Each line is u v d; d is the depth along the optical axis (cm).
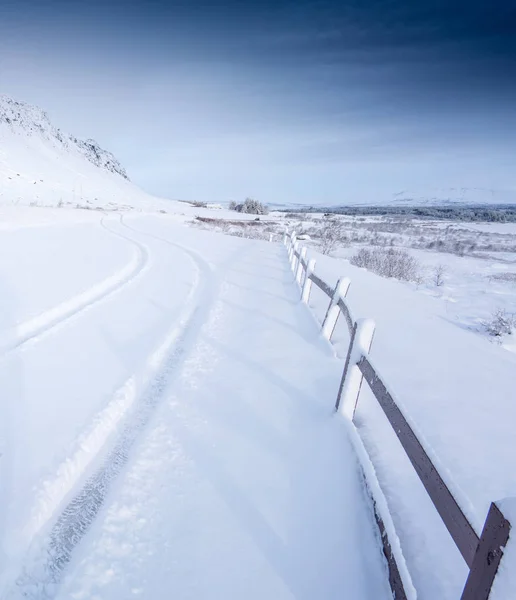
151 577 204
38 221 2006
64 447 300
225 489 267
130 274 996
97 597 192
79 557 214
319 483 270
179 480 275
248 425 345
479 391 408
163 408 369
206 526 236
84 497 261
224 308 730
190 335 573
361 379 330
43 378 414
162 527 235
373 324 314
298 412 365
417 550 207
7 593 192
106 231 2091
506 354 556
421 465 165
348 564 207
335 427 327
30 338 524
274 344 541
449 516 133
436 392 402
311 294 853
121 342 526
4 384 398
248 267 1249
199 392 402
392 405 216
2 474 269
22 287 764
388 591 186
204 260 1341
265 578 204
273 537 229
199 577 204
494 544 96
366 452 276
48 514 243
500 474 266
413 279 1762
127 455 304
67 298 705
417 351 532
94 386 400
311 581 200
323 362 476
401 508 240
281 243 2448
